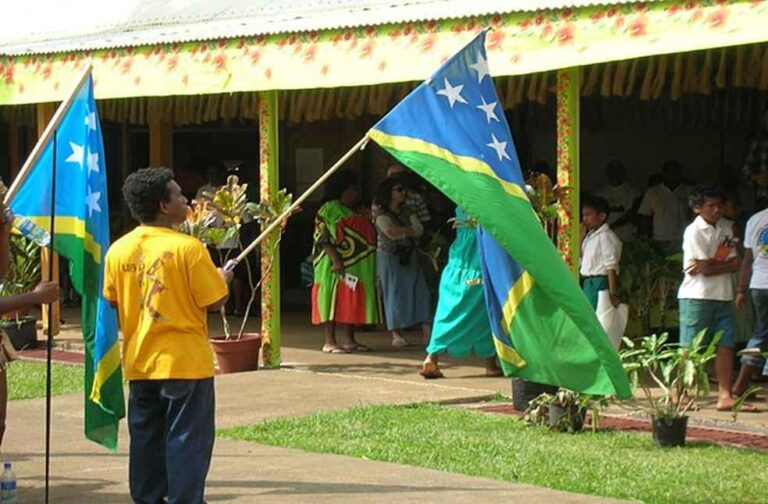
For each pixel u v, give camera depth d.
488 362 13.80
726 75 15.05
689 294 11.65
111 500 8.47
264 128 14.34
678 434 10.09
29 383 13.53
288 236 20.91
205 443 7.41
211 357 7.48
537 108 18.45
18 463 9.62
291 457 9.77
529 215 8.75
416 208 15.95
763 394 12.49
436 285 16.27
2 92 16.11
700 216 11.70
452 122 8.84
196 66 14.30
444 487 8.70
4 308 7.47
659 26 11.05
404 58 12.79
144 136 22.06
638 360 10.59
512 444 10.18
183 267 7.33
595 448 10.04
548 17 11.70
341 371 14.21
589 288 13.09
